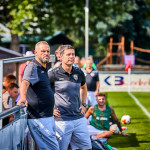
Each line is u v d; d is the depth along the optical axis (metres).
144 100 45.56
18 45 65.38
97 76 28.16
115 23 104.19
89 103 28.23
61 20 79.81
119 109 36.12
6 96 18.36
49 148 12.23
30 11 58.44
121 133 22.67
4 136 9.71
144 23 113.62
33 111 12.09
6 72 33.41
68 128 13.64
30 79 11.59
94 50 125.12
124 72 62.12
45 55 11.91
